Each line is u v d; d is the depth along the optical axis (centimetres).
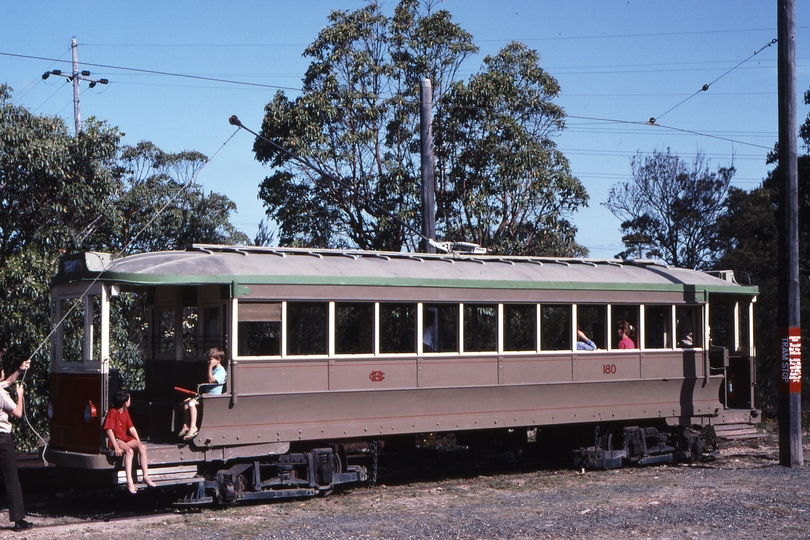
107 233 1839
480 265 1366
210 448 1074
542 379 1336
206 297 1152
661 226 4141
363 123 2262
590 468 1427
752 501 1077
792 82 1457
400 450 1329
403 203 2211
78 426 1075
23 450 1514
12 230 1706
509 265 1402
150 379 1262
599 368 1398
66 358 1231
